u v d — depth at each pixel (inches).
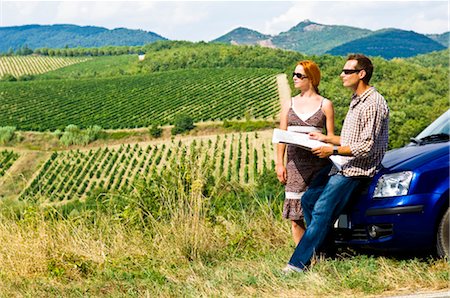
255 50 7381.9
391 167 197.8
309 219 206.2
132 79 5959.6
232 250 236.1
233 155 3324.3
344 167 196.7
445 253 188.7
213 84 5487.2
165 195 256.8
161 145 3752.5
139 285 200.1
